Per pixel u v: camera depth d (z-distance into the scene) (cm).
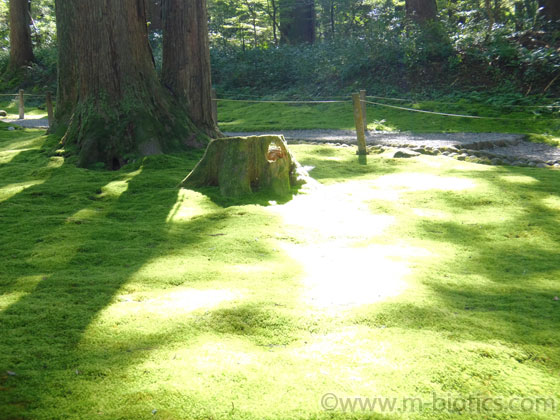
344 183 692
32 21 3016
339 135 1198
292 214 539
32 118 1766
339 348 260
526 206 570
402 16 1998
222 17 2734
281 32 2872
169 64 916
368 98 1711
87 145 790
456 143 1009
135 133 809
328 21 3150
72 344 270
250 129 1351
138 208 570
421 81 1741
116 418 206
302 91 1945
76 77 919
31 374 238
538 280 371
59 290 348
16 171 752
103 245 448
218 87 2097
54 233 478
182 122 870
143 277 370
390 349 257
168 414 208
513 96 1505
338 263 398
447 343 264
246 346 267
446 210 564
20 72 2439
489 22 2000
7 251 435
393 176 734
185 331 282
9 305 322
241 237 459
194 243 455
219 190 621
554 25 1833
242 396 219
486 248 447
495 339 271
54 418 206
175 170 730
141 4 842
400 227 502
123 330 285
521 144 1090
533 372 240
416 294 332
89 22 815
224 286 351
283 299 324
